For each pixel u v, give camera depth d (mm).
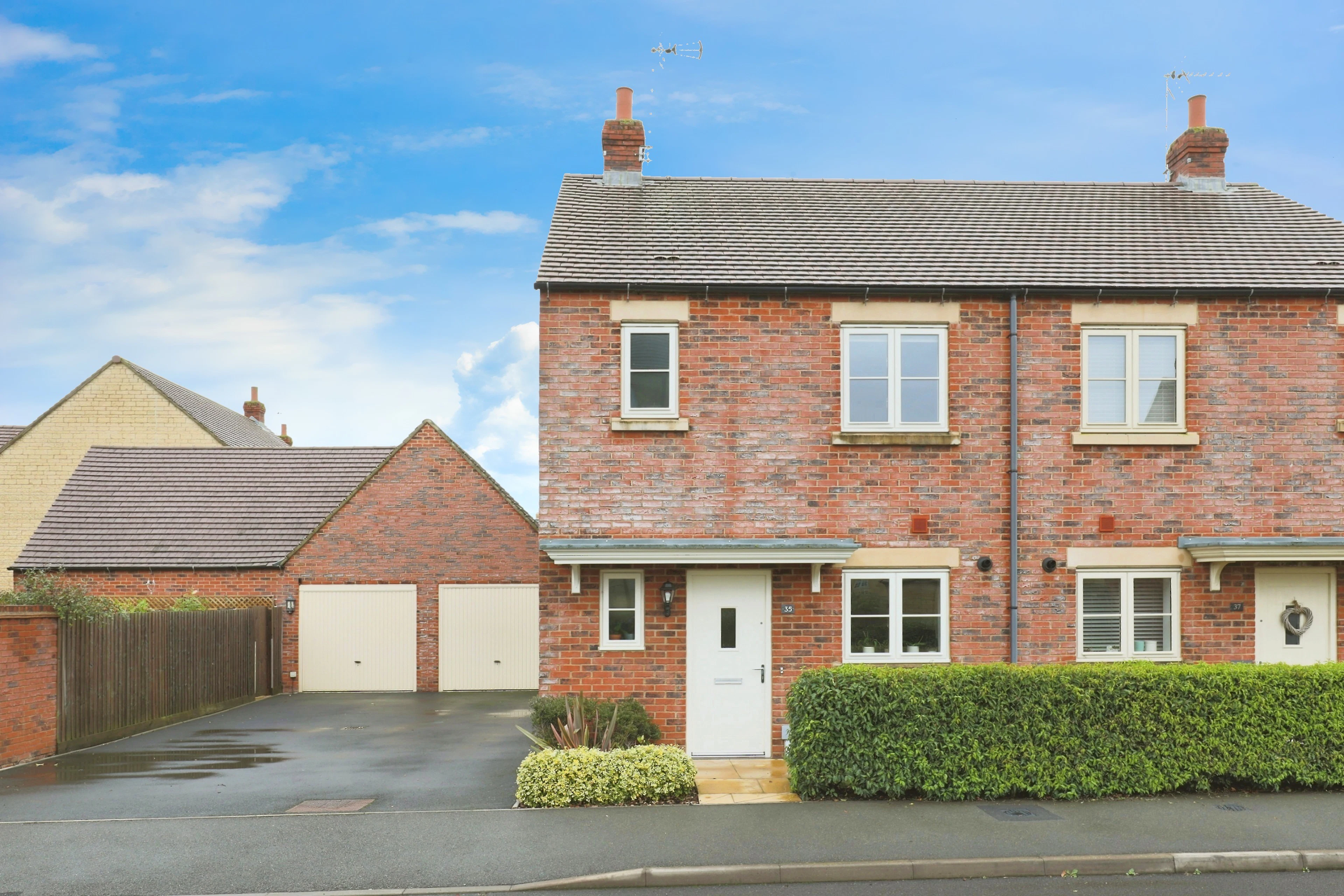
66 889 7008
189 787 10383
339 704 18359
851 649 11852
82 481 23125
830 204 14531
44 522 21891
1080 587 11977
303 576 20688
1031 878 7406
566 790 9125
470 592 20781
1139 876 7453
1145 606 12070
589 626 11648
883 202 14656
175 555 21062
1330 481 12188
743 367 12031
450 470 21031
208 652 17109
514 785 10320
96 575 20750
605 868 7367
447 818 8742
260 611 19578
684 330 12016
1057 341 12203
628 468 11898
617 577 11773
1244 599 11984
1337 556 11438
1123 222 14039
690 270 12172
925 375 12211
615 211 13938
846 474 12000
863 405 12156
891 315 12156
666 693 11648
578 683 11625
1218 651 11922
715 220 13766
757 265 12383
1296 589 12062
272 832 8359
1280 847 7777
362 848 7887
